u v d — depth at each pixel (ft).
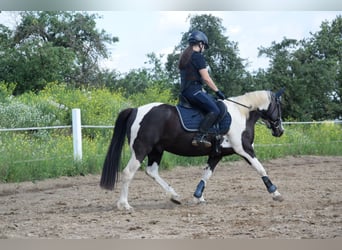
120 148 27.50
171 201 28.91
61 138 52.03
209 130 27.58
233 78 95.66
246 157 28.71
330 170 46.98
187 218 24.66
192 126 27.27
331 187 35.42
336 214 25.00
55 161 41.52
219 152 28.30
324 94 104.63
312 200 29.50
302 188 34.91
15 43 94.58
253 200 30.04
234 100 28.99
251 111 29.32
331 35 109.29
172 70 103.55
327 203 28.45
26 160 40.14
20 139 47.39
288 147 59.57
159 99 77.00
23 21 95.86
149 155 28.66
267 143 58.80
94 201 31.27
